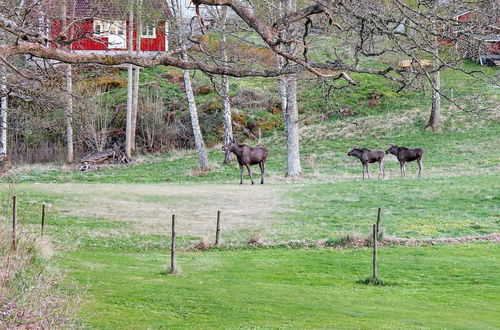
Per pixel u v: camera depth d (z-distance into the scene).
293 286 22.33
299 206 38.75
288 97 51.06
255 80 80.88
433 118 64.31
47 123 26.69
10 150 62.97
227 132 58.06
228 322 17.05
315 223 34.69
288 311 18.45
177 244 30.92
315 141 64.75
